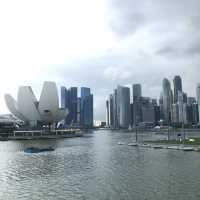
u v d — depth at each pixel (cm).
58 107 19500
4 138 16175
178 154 6625
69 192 3459
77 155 7281
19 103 19650
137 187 3584
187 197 3127
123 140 14012
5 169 5222
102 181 3972
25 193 3478
